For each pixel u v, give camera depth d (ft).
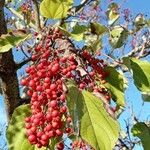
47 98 1.01
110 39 1.43
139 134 1.10
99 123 0.91
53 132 0.99
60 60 1.05
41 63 1.08
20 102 1.62
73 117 0.91
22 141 1.14
